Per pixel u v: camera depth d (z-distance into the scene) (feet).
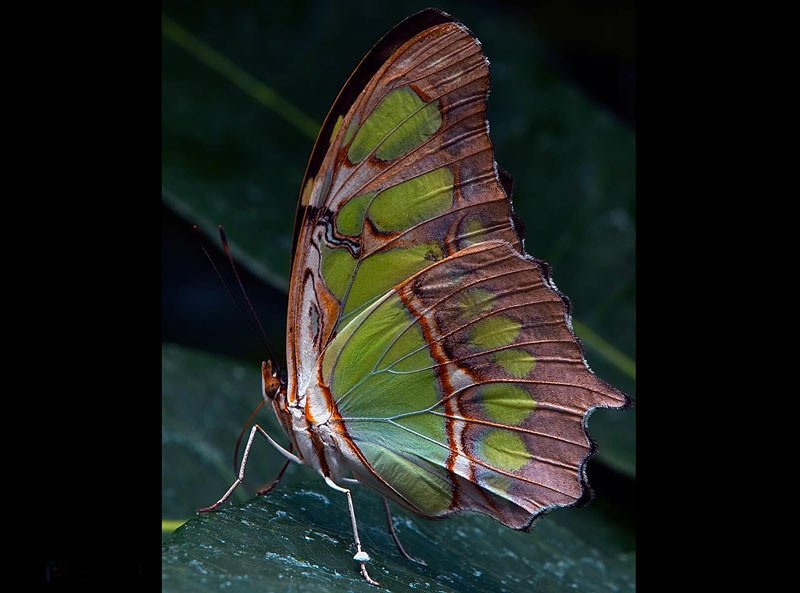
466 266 1.25
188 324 1.44
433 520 1.26
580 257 1.40
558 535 1.35
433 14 1.24
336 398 1.26
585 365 1.24
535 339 1.24
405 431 1.26
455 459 1.25
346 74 1.42
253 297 1.45
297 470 1.36
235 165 1.38
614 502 1.37
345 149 1.24
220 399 1.37
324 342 1.26
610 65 1.46
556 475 1.24
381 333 1.25
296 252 1.25
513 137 1.42
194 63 1.40
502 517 1.25
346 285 1.25
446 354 1.25
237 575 1.16
